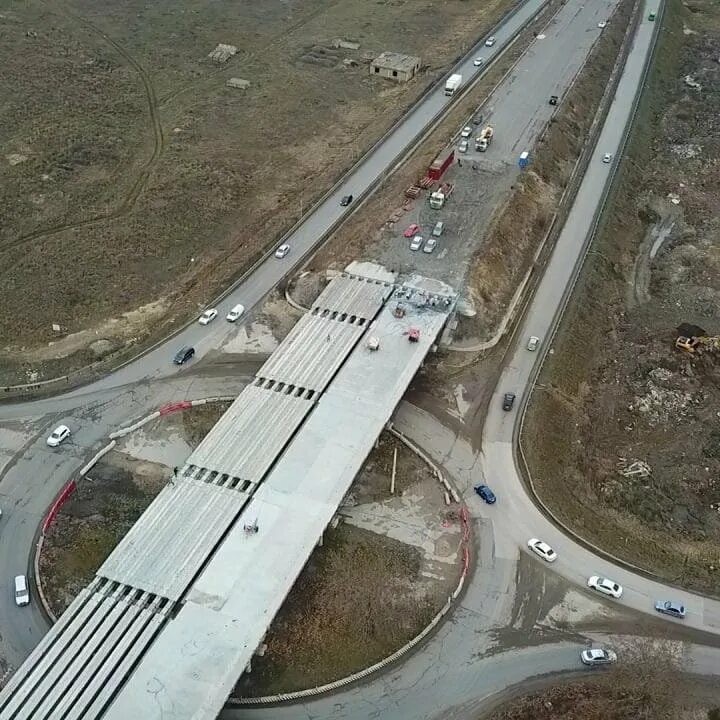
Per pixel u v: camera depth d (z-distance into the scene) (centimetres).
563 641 5616
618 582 6009
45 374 7612
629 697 5269
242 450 6375
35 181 10319
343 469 6294
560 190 10531
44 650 5016
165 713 4722
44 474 6638
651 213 10888
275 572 5534
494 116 11619
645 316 9162
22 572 5912
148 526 5766
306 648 5484
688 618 5794
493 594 5881
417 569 6006
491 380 7656
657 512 6900
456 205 9612
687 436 7725
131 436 6988
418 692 5306
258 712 5166
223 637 5128
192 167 10812
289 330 8138
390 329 7688
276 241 9306
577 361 8188
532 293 8825
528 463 6838
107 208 10000
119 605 5281
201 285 8794
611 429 7806
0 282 8712
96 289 8712
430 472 6744
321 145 11525
